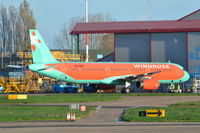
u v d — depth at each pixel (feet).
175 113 354.54
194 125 271.69
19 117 321.52
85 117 335.67
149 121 297.33
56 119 312.29
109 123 287.48
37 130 250.16
